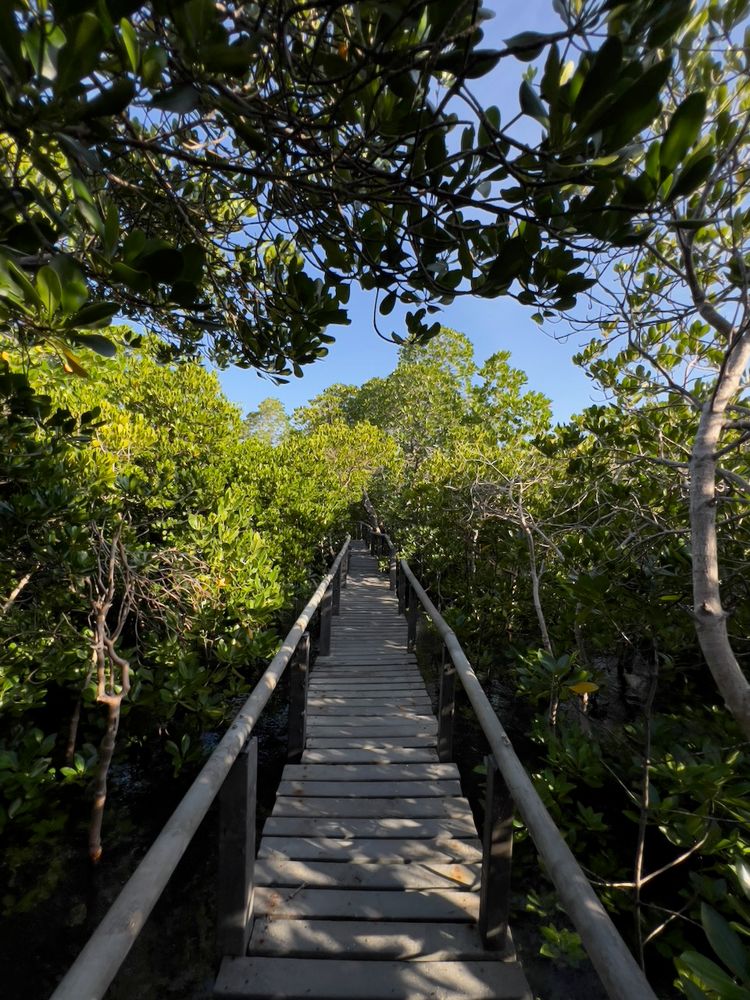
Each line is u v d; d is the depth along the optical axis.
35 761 3.52
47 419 2.69
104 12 0.76
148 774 4.23
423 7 0.87
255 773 1.96
